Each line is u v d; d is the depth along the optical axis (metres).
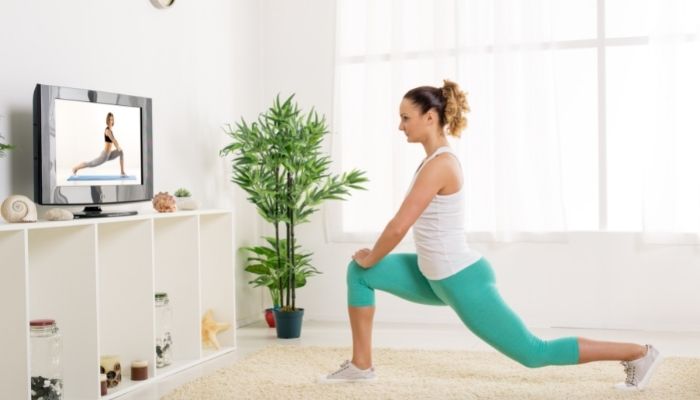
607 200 4.51
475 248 4.61
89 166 3.08
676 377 3.02
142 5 3.75
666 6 4.29
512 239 4.52
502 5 4.50
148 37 3.80
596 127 4.63
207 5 4.38
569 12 4.66
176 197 3.73
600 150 4.51
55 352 2.68
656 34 4.30
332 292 4.91
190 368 3.42
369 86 4.75
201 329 3.72
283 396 2.80
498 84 4.51
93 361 2.84
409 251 4.71
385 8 4.76
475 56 4.57
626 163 4.64
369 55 4.75
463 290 2.77
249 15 4.92
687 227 4.31
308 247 4.96
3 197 2.88
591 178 4.67
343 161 4.85
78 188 3.02
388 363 3.39
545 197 4.48
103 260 3.24
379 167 4.76
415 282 2.96
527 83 4.48
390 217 4.75
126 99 3.32
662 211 4.30
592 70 4.64
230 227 3.86
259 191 4.21
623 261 4.41
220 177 4.52
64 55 3.20
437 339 4.09
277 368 3.32
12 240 2.48
